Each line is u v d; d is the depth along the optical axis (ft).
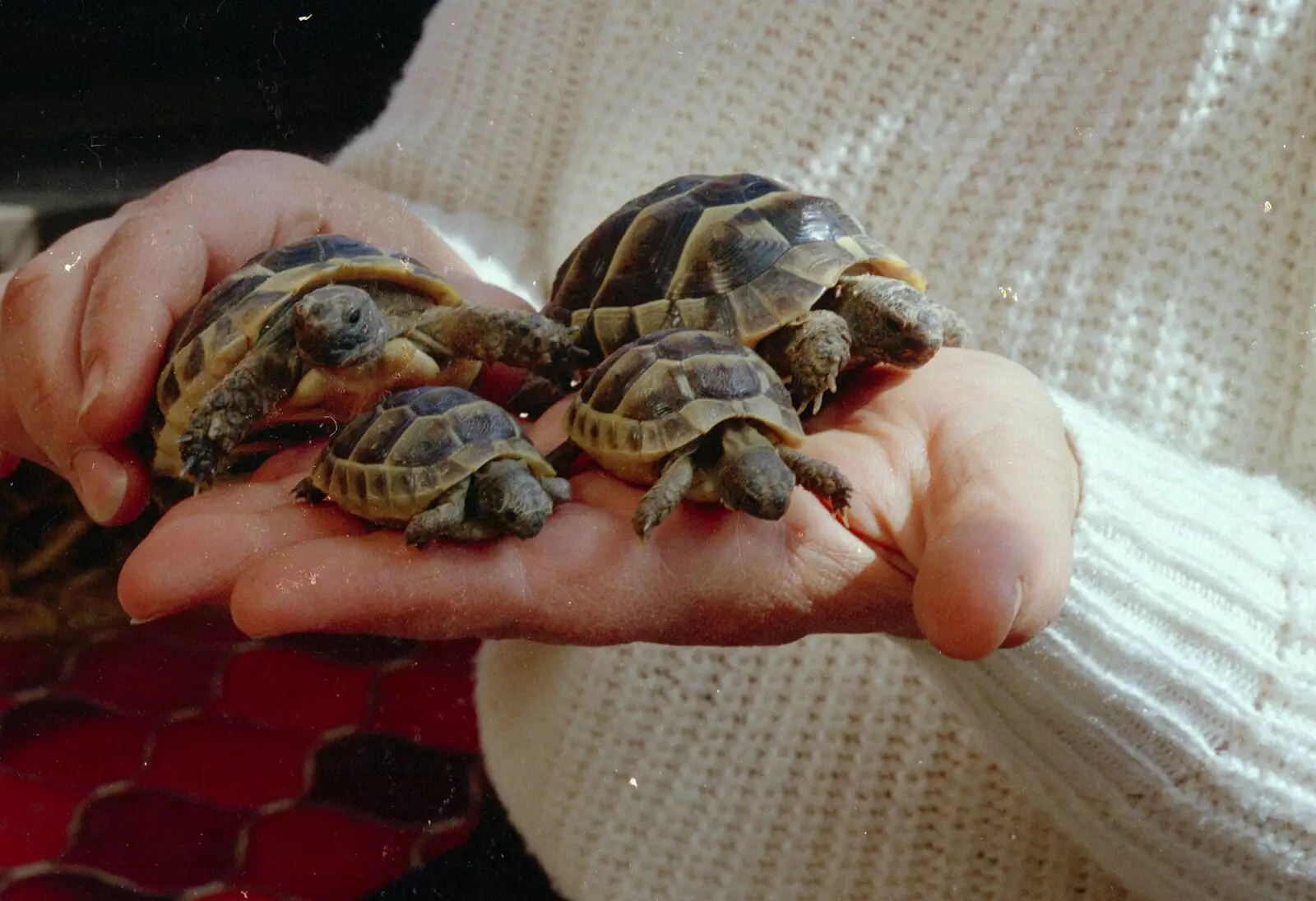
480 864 1.08
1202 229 1.11
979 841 1.14
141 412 1.06
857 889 1.16
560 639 0.91
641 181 1.28
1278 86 1.09
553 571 0.90
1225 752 0.94
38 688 1.04
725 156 1.25
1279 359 1.10
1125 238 1.13
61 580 1.05
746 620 0.91
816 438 0.97
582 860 1.18
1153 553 0.97
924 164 1.20
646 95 1.27
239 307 1.06
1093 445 1.01
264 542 0.93
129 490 1.05
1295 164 1.09
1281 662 0.94
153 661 1.06
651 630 0.91
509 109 1.36
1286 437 1.10
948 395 0.96
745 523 0.92
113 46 1.12
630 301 1.10
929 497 0.89
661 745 1.17
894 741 1.14
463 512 0.92
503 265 1.34
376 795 1.07
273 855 1.03
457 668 1.14
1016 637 0.83
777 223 1.10
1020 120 1.17
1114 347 1.13
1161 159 1.12
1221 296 1.11
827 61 1.22
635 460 0.96
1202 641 0.94
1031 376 1.01
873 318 1.02
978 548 0.81
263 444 1.11
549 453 1.04
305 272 1.08
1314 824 0.93
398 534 0.91
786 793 1.17
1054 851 1.12
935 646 0.81
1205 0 1.11
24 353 1.07
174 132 1.18
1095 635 0.93
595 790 1.18
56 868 1.00
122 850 1.01
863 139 1.22
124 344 1.05
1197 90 1.11
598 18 1.32
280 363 1.06
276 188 1.19
